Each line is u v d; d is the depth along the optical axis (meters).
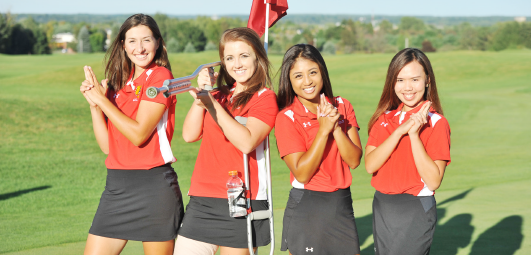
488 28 117.06
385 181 2.98
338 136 2.83
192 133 3.00
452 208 6.61
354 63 47.84
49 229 5.91
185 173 10.86
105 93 3.17
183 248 2.91
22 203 7.89
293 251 2.93
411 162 2.91
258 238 2.87
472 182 9.16
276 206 7.11
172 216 3.03
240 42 2.82
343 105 3.11
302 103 3.00
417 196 2.90
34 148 13.73
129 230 3.02
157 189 2.98
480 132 17.06
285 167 11.64
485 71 40.03
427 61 3.00
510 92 30.27
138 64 3.06
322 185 2.88
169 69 3.23
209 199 2.87
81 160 12.37
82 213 7.13
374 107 23.67
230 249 2.86
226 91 3.01
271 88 2.92
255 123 2.77
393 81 3.04
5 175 10.44
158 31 3.11
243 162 2.86
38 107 20.16
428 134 2.94
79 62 52.69
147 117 2.91
